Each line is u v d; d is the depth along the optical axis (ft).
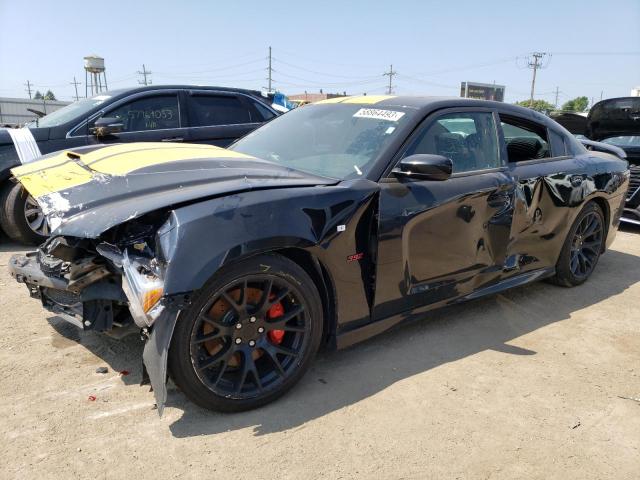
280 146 11.39
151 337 7.32
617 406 9.14
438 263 10.53
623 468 7.58
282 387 8.56
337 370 9.82
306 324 8.65
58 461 7.01
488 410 8.79
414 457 7.53
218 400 7.97
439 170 9.23
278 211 7.97
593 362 10.70
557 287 15.14
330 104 12.46
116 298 8.02
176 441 7.54
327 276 8.93
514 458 7.64
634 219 22.68
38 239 17.35
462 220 10.68
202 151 10.39
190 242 7.14
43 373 9.14
